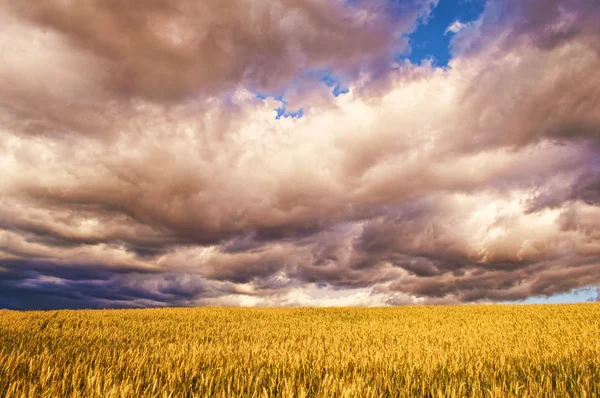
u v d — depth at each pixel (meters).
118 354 10.20
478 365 8.87
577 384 7.23
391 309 34.66
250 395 6.65
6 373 7.08
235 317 26.89
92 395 6.00
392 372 8.25
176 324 20.86
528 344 11.99
